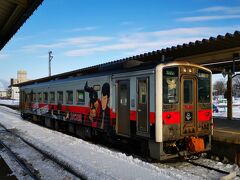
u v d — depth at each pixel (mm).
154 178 6215
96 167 7164
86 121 12008
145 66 8586
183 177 6469
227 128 10938
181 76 8445
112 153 8906
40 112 18141
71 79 13570
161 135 7895
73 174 6910
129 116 9133
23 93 22672
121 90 9570
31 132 14445
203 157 9461
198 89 8883
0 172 7184
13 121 21000
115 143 10531
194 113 8727
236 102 40406
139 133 8648
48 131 14766
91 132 12023
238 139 8391
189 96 8641
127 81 9219
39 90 18406
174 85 8289
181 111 8367
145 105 8391
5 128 16500
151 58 11625
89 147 9961
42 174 7047
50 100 16359
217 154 9188
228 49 9758
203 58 11062
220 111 25188
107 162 7703
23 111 22406
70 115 13617
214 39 8133
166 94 8078
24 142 11648
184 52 10320
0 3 7180
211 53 10375
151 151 8328
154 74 8047
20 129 15852
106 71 10797
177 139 8273
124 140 9945
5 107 41750
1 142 11742
